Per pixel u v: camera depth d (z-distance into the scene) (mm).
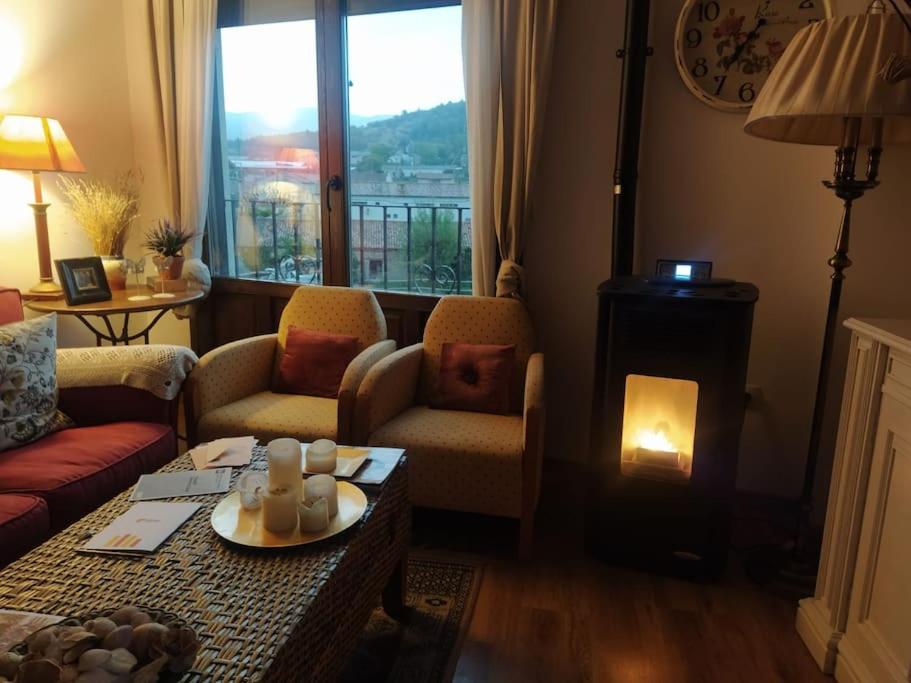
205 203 3236
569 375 2777
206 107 3102
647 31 2342
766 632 1865
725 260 2467
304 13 2959
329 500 1456
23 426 1978
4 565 1576
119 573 1262
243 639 1084
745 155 2371
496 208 2582
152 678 924
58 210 3125
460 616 1898
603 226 2619
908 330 1521
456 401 2475
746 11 2279
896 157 2045
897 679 1412
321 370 2619
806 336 2385
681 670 1708
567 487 2758
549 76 2461
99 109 3221
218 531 1388
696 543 2061
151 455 2082
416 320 3008
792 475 2480
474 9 2471
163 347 2307
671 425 2146
